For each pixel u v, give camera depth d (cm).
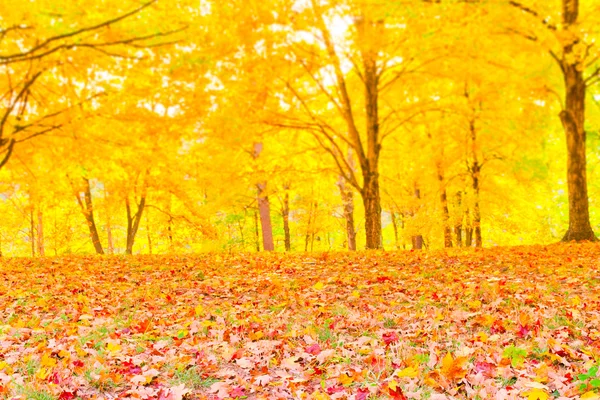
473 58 1262
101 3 928
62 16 887
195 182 1756
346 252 1260
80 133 1188
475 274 772
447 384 317
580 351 374
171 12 943
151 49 1003
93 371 380
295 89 1432
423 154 1927
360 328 486
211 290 747
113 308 641
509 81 1380
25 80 1165
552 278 704
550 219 2931
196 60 957
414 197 2267
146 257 1280
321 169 1459
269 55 1206
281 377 367
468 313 502
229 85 1247
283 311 578
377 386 323
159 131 1238
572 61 1205
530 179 1933
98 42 988
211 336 488
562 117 1386
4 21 899
